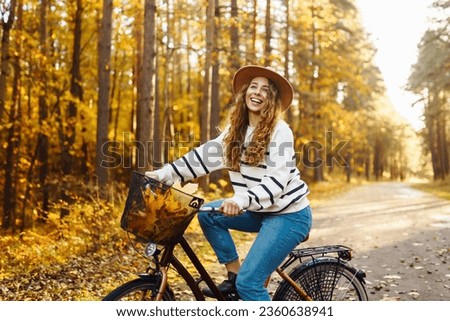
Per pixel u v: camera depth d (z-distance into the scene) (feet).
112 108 82.84
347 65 75.20
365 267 23.88
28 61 49.52
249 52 54.49
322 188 90.33
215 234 11.27
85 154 64.69
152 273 10.37
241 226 11.33
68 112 62.54
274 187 10.28
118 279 21.81
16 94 51.31
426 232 35.47
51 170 67.21
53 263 25.46
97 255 26.76
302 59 72.08
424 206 57.93
